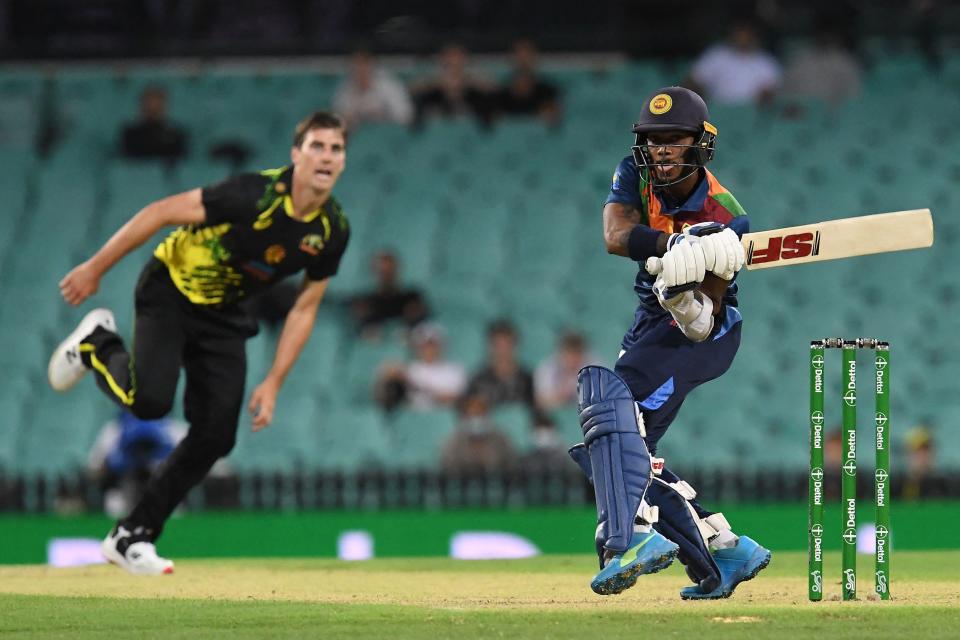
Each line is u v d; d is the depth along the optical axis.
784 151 52.12
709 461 39.78
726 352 16.69
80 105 56.00
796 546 30.31
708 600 16.83
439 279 47.00
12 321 46.56
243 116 54.91
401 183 50.81
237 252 21.36
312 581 20.95
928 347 44.50
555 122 53.31
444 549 30.81
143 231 20.95
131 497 35.97
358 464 39.75
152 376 21.50
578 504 35.81
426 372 41.19
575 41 56.91
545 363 42.47
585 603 16.61
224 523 30.45
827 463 36.69
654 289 15.60
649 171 16.25
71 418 42.88
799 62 54.69
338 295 46.19
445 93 53.66
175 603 17.16
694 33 56.59
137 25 57.78
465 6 57.31
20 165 52.47
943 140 53.03
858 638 12.95
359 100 53.31
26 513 36.03
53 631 14.35
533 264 47.72
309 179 21.05
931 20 56.62
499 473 35.88
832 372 43.00
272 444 40.62
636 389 16.45
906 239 15.45
